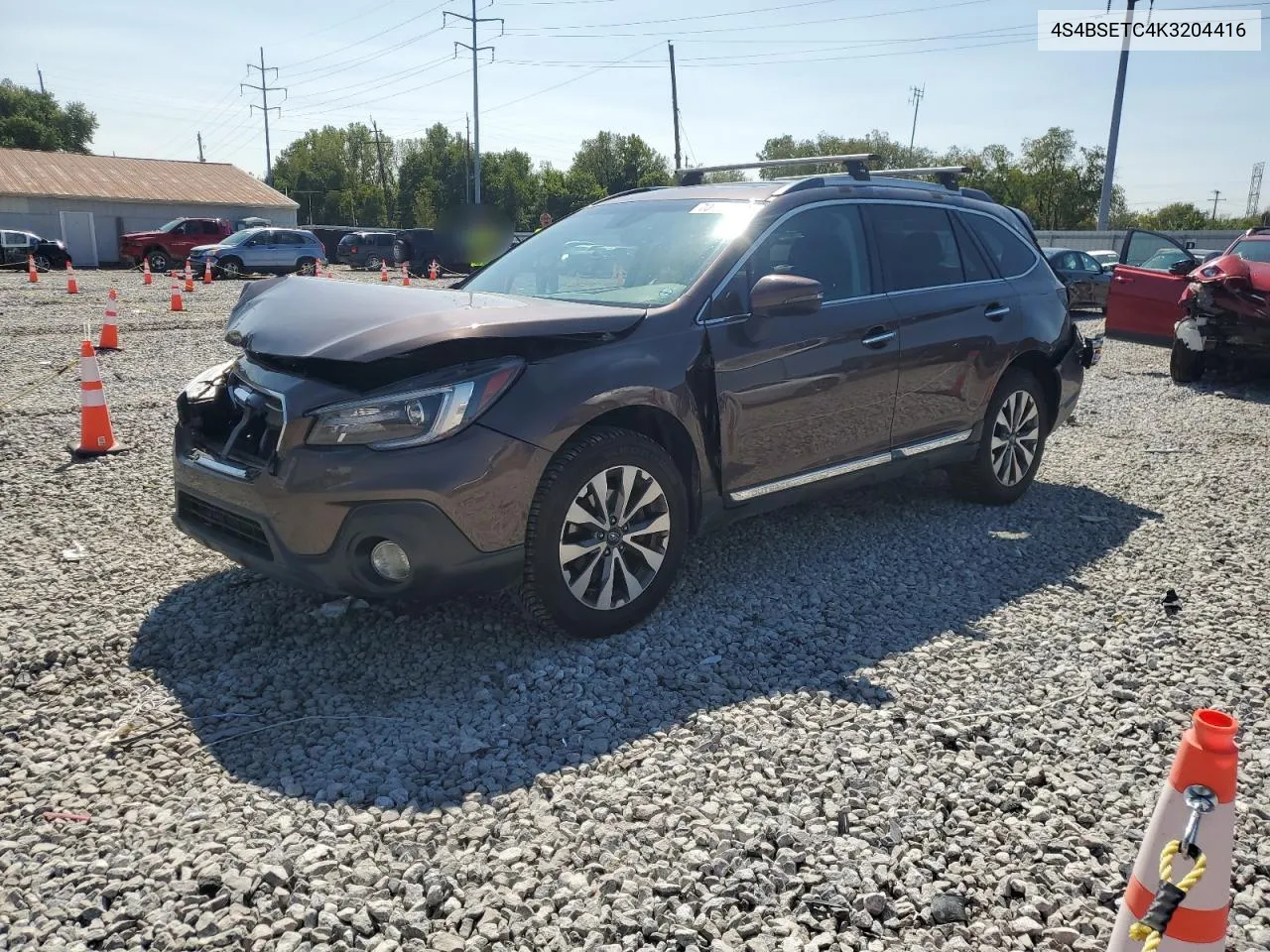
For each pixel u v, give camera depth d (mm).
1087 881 2598
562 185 92625
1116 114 34562
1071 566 4953
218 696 3537
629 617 4031
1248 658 3926
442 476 3459
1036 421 5980
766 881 2559
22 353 11586
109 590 4461
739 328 4316
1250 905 2525
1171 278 11797
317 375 3623
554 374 3740
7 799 2910
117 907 2447
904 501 6043
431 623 4121
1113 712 3494
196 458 3971
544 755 3162
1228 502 6141
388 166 108625
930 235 5441
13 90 91938
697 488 4258
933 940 2398
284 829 2760
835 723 3359
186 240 32656
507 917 2439
